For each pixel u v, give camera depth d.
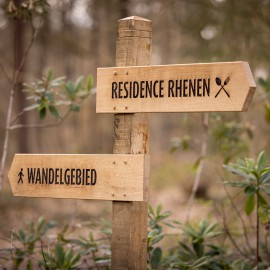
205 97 3.88
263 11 10.95
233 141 7.29
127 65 4.25
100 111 4.23
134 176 4.09
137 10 15.79
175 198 13.53
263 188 4.73
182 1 12.03
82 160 4.27
